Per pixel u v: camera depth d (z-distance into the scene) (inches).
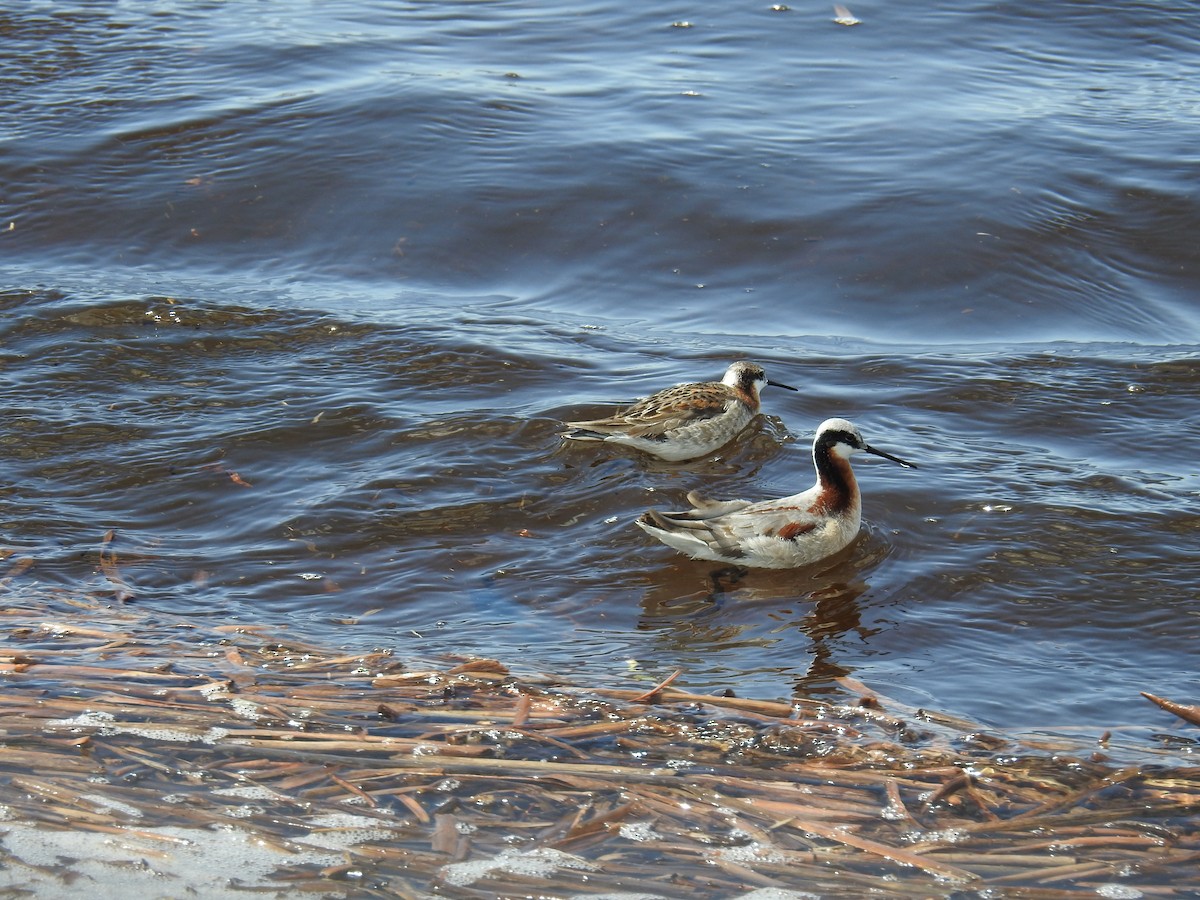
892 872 353.7
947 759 403.5
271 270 812.0
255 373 680.4
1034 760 404.5
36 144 914.1
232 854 358.9
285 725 413.7
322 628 484.1
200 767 394.6
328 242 837.8
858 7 1136.2
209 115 949.8
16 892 343.3
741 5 1146.7
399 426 628.7
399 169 891.4
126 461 598.5
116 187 878.4
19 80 997.8
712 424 622.5
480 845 362.9
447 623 490.0
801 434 645.9
